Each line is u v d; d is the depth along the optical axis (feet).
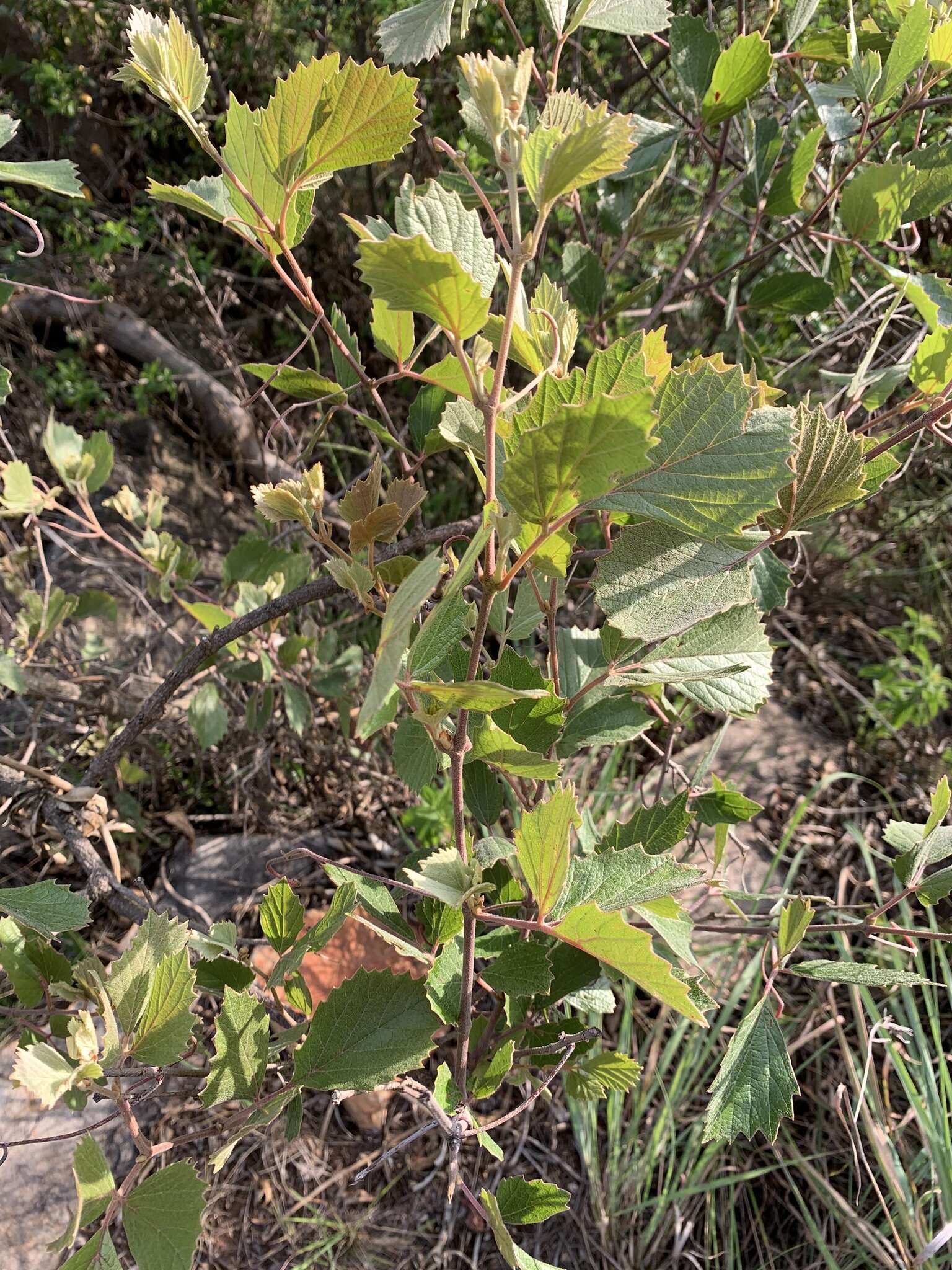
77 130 3.63
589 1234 2.14
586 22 1.38
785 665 3.45
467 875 1.03
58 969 1.33
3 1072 2.10
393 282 0.81
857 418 2.17
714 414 0.94
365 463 3.51
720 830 1.66
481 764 1.49
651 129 1.93
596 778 2.88
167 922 1.21
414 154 3.20
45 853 2.27
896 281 1.42
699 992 1.33
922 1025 2.48
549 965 1.27
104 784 2.37
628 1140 2.18
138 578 3.09
